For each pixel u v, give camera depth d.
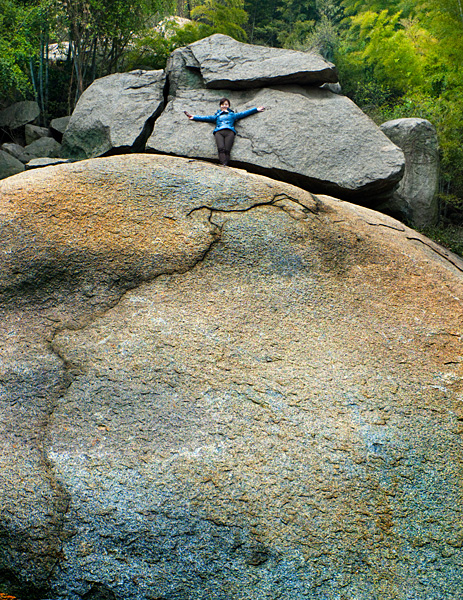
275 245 3.73
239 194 4.04
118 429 2.49
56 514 2.16
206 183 4.09
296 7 25.08
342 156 7.09
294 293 3.46
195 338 3.02
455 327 3.45
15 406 2.57
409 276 3.89
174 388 2.71
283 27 23.23
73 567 2.05
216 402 2.65
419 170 7.79
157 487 2.26
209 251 3.60
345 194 7.05
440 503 2.35
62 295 3.26
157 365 2.83
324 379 2.87
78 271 3.36
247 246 3.67
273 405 2.67
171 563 2.07
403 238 4.57
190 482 2.29
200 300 3.29
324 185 7.02
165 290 3.33
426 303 3.65
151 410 2.59
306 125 7.36
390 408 2.74
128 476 2.29
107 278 3.35
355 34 19.16
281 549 2.12
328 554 2.13
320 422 2.61
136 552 2.09
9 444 2.38
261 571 2.06
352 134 7.27
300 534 2.17
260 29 22.39
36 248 3.41
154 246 3.55
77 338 2.98
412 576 2.11
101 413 2.56
